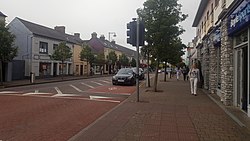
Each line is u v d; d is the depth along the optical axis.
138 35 12.37
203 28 24.33
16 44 36.44
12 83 26.03
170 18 16.56
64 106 11.55
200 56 26.30
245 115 9.26
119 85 24.91
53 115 9.49
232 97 11.45
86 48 48.53
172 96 15.00
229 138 6.33
